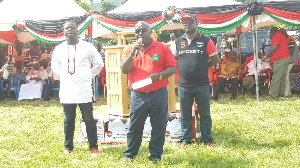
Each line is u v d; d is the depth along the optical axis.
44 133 5.96
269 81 9.95
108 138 5.12
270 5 8.41
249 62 10.06
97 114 5.33
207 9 8.64
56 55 4.36
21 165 4.18
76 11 11.32
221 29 8.61
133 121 3.86
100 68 4.48
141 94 3.74
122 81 5.07
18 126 6.61
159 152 3.97
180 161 4.12
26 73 11.43
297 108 7.50
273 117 6.64
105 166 3.98
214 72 9.60
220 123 6.24
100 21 9.33
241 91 10.69
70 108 4.37
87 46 4.39
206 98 4.53
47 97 10.37
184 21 4.41
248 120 6.44
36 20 9.66
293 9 8.41
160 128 3.84
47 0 11.51
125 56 3.79
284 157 4.12
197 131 5.45
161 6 9.65
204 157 4.24
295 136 5.09
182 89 4.54
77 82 4.26
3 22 10.35
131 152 4.07
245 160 4.08
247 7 8.41
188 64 4.43
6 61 12.10
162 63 3.72
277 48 8.83
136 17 9.13
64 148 4.80
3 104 9.78
